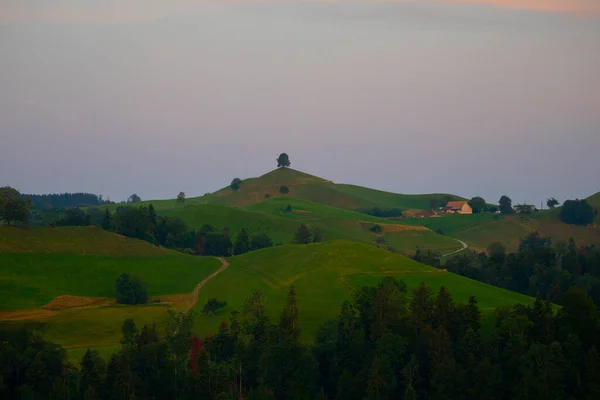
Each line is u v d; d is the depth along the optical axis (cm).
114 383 17262
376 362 17388
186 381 17962
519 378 17600
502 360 18175
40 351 18025
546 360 17100
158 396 17650
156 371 18062
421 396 18050
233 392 18000
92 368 17450
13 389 17025
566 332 19000
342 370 18562
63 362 18250
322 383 18775
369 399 16912
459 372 17512
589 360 16950
